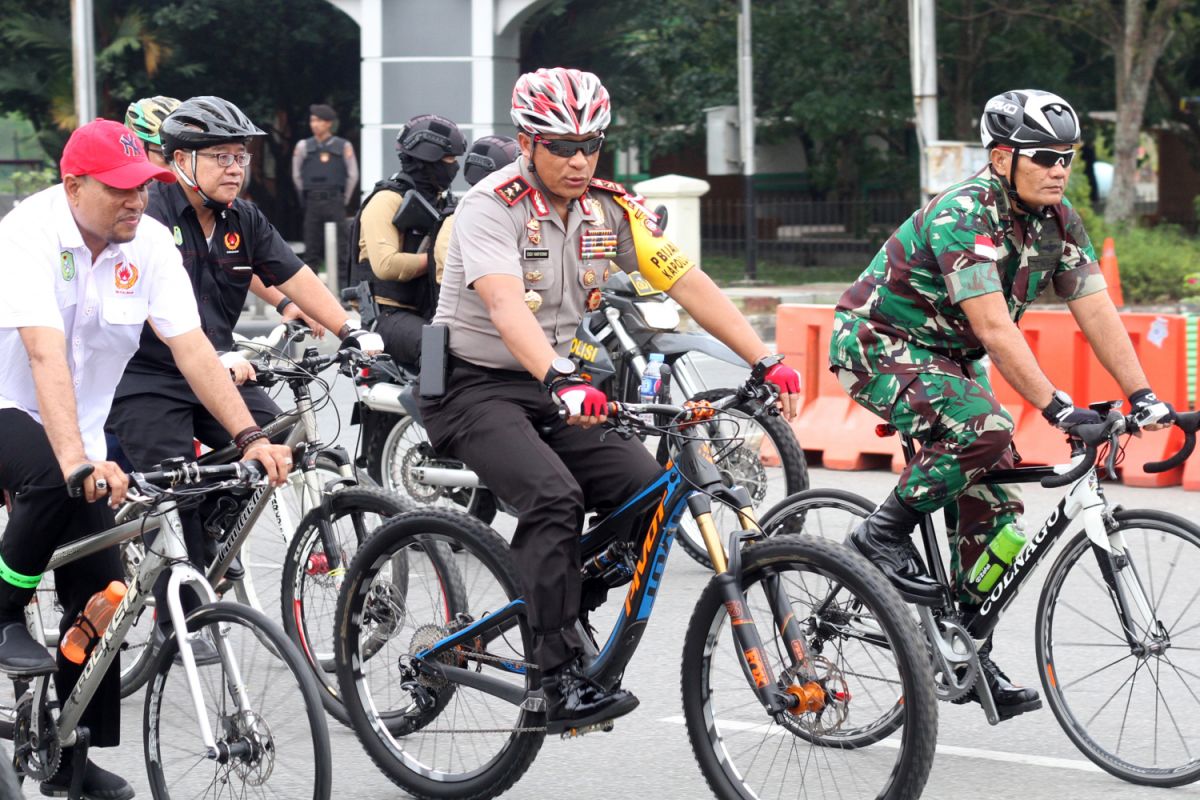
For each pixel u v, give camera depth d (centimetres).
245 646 497
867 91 3166
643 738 645
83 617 521
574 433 549
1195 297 2003
